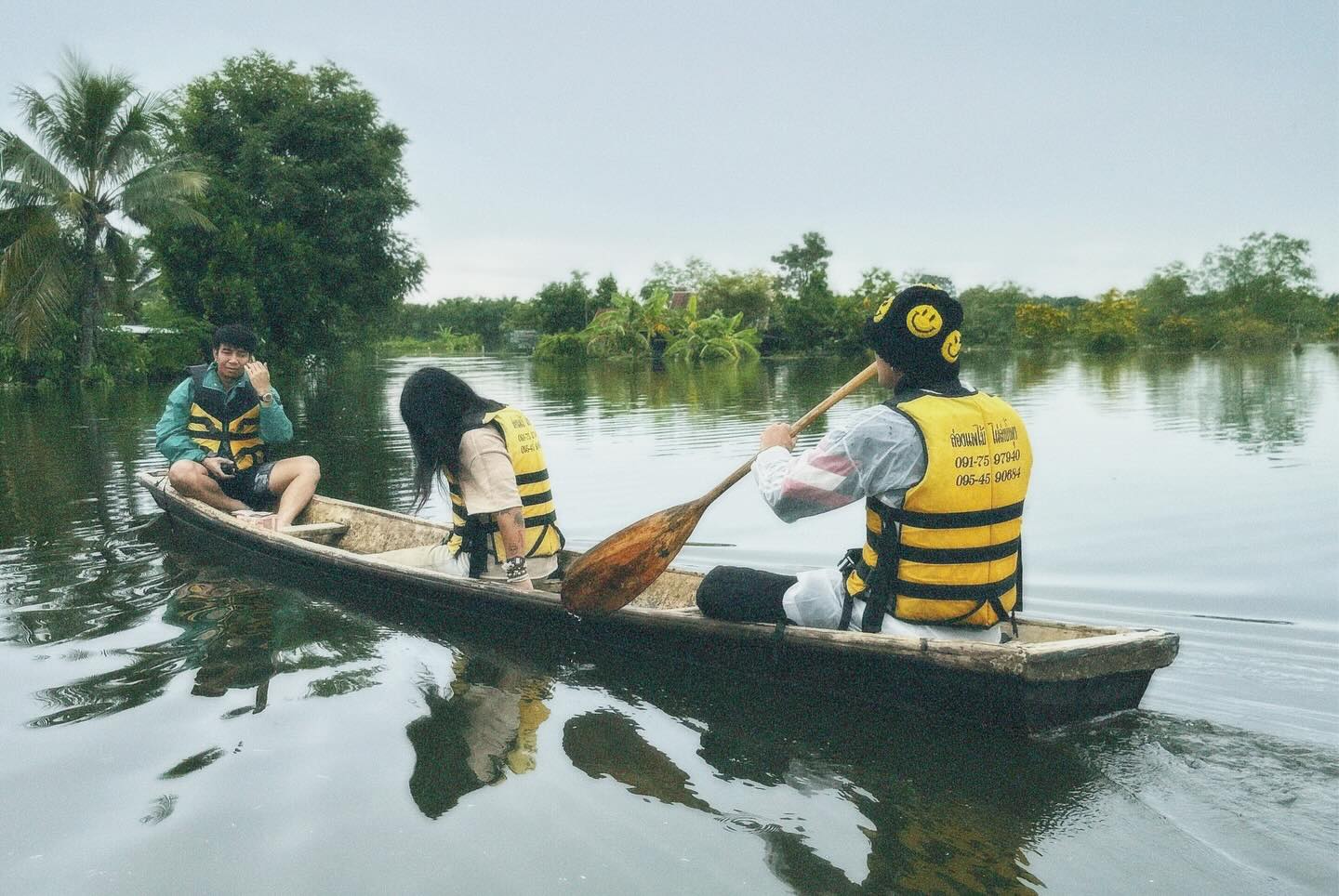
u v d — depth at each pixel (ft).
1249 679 9.47
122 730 8.46
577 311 161.68
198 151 91.91
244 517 15.80
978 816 6.91
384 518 16.05
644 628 9.98
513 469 11.51
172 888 6.05
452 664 10.30
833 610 8.82
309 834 6.67
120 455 28.63
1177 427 32.68
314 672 10.00
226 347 16.34
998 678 7.79
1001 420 7.99
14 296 64.03
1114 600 12.64
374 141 94.58
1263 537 16.05
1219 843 6.49
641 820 6.89
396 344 241.55
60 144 66.74
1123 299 149.38
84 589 13.33
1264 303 170.50
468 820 6.87
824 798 7.21
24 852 6.45
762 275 178.60
